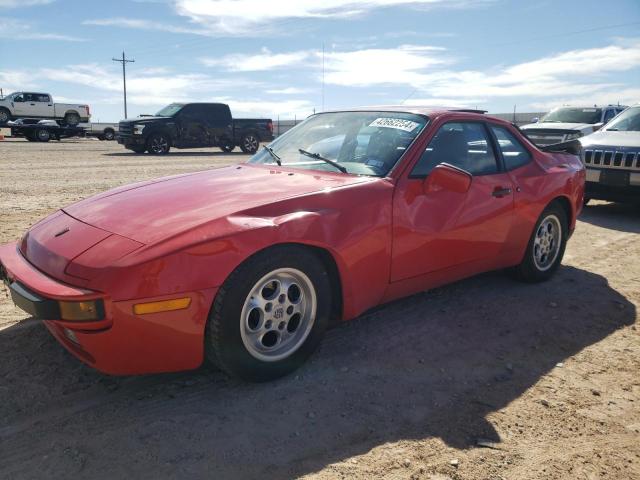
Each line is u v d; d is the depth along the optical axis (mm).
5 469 2197
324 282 2979
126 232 2645
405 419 2617
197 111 20281
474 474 2236
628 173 7352
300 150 3887
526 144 4465
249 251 2604
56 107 32844
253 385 2885
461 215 3662
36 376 2904
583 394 2893
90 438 2408
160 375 2971
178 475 2182
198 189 3219
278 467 2248
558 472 2268
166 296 2439
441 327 3699
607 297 4363
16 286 2615
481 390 2906
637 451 2426
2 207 7324
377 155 3537
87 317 2357
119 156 17859
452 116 3875
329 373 3035
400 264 3336
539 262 4641
